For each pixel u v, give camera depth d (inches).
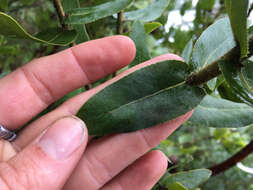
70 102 3.4
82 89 4.1
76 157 2.9
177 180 3.5
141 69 2.5
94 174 3.4
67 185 3.4
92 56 3.3
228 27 2.7
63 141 2.7
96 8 2.7
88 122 2.5
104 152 3.3
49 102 3.7
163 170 3.5
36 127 3.5
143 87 2.5
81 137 2.8
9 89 3.5
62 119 2.9
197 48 2.6
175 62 2.6
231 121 2.8
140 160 3.5
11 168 2.7
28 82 3.5
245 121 2.8
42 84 3.5
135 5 5.0
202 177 3.4
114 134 3.2
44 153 2.7
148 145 3.2
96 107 2.5
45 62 3.5
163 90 2.5
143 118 2.5
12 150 3.4
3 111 3.5
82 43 3.3
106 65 3.4
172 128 3.0
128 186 3.6
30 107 3.6
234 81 2.0
